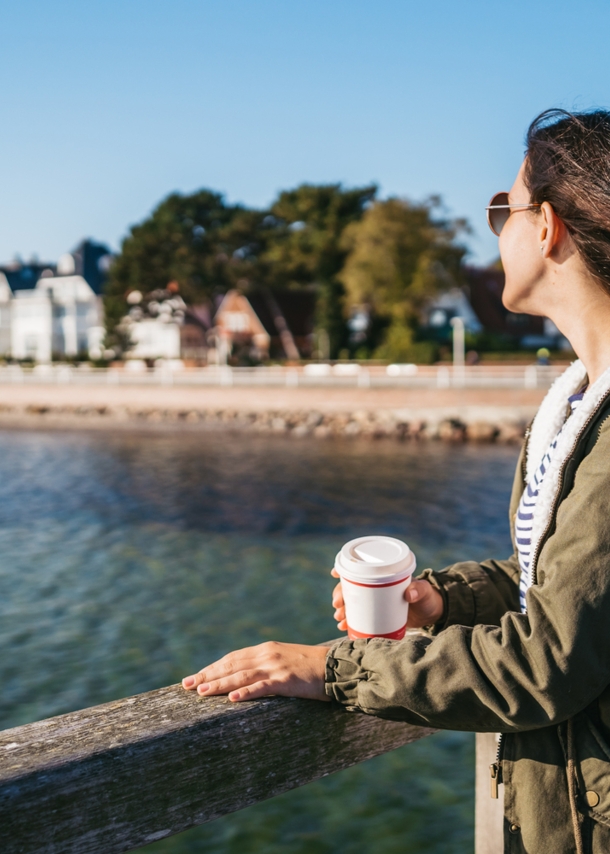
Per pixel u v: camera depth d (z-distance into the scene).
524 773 1.02
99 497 16.84
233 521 14.05
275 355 57.09
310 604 9.12
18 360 60.94
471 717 0.98
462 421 29.11
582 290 1.06
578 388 1.20
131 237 58.91
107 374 41.62
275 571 10.60
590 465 0.96
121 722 1.06
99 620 8.73
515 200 1.12
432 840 4.50
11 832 0.91
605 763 0.95
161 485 18.27
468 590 1.35
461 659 0.97
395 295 46.19
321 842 4.55
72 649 7.83
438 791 5.06
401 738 1.30
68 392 41.19
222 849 4.51
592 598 0.89
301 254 57.84
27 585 10.17
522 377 33.00
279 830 4.68
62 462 22.62
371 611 1.18
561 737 0.99
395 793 5.05
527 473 1.25
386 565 1.17
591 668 0.89
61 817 0.94
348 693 1.12
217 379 39.56
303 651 1.21
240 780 1.11
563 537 0.94
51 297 70.81
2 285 74.75
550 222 1.05
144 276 57.62
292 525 13.64
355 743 1.24
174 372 40.62
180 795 1.04
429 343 45.75
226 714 1.09
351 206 58.97
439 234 46.44
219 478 19.23
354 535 12.79
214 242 59.91
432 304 48.31
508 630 0.96
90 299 69.75
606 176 1.00
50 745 0.99
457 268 46.94
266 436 29.77
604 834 0.95
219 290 60.34
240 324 58.12
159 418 36.12
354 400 33.97
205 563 11.11
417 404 32.66
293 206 60.06
